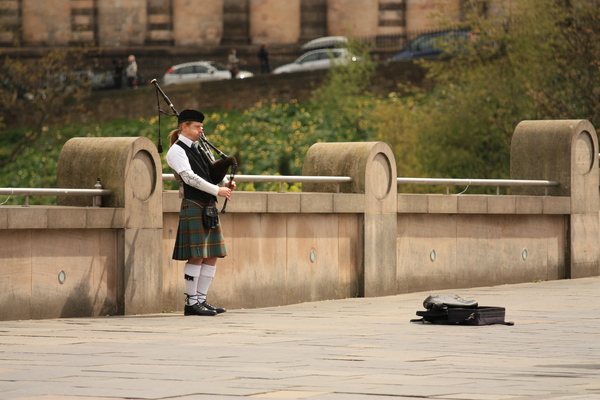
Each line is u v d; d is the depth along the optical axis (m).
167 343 13.58
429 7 103.25
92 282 18.55
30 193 17.58
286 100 78.31
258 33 106.44
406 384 9.88
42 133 75.38
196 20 107.06
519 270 27.20
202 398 9.04
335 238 22.92
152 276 19.36
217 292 20.41
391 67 77.00
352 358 11.92
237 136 70.44
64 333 14.94
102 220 18.45
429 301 16.66
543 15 55.62
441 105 59.31
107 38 107.06
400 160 58.62
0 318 17.20
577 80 52.66
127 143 18.95
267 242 21.50
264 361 11.66
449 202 25.09
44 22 106.44
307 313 18.81
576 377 10.36
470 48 59.03
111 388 9.60
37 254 17.75
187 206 18.20
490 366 11.24
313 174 24.09
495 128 57.03
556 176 28.56
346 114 71.12
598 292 23.44
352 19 104.69
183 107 79.38
